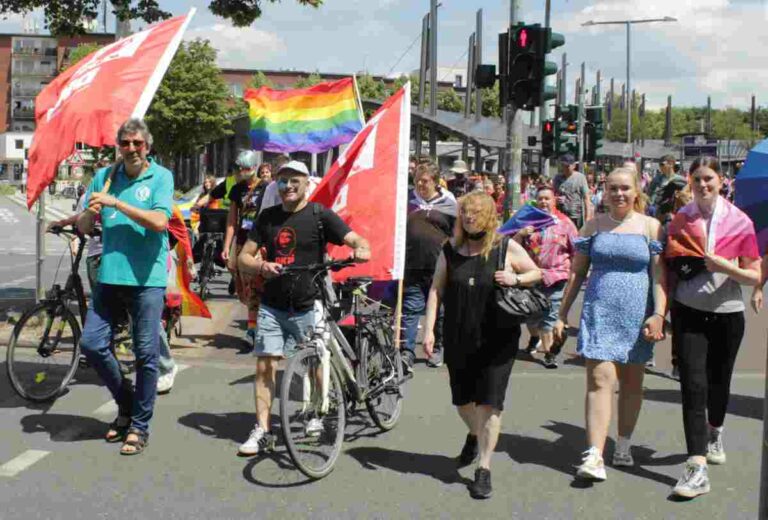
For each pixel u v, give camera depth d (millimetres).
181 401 7176
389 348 6492
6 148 123188
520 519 4840
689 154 48281
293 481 5359
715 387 5746
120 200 5945
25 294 12742
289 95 11250
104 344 6020
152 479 5363
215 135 52344
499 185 19234
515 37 12156
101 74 7004
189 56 50844
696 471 5211
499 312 5090
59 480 5324
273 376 5945
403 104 7086
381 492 5207
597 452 5438
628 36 50719
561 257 8719
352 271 6961
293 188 5707
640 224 5516
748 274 5449
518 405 7285
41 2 11172
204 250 12883
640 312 5430
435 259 8094
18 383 6926
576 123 21391
